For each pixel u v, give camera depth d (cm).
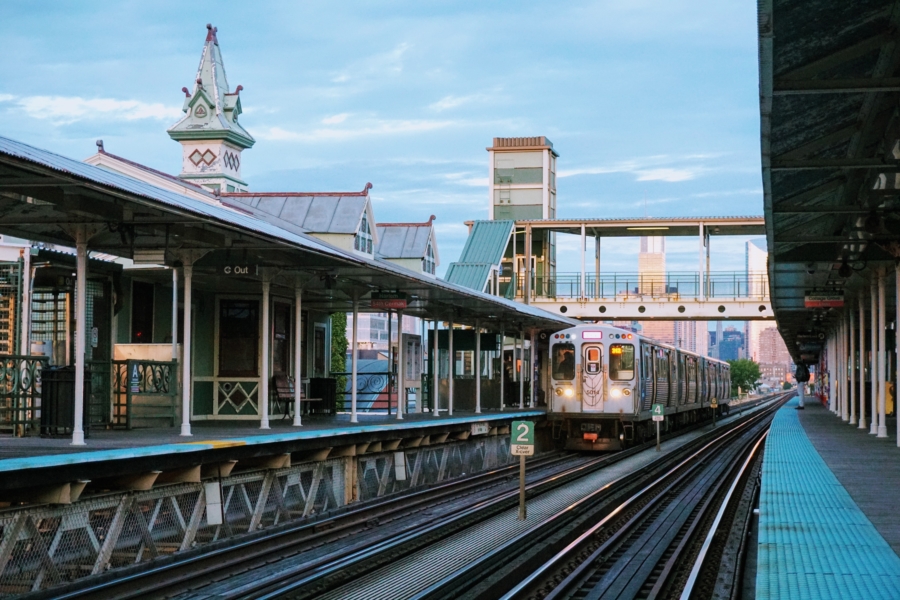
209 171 2975
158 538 1103
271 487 1365
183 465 1121
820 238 1784
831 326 4909
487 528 1372
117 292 1714
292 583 978
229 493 1255
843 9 1003
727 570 1081
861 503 1241
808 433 2847
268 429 1573
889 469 1684
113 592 920
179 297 1969
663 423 3575
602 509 1598
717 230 4650
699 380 4519
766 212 1582
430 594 923
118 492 1034
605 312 4634
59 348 1630
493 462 2552
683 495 1872
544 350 4019
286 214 2525
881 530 1027
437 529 1323
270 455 1347
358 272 1759
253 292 2047
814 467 1727
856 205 1545
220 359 2033
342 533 1352
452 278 4434
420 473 1991
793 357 7269
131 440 1252
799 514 1143
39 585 904
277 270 1620
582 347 2961
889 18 1072
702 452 2914
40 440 1249
